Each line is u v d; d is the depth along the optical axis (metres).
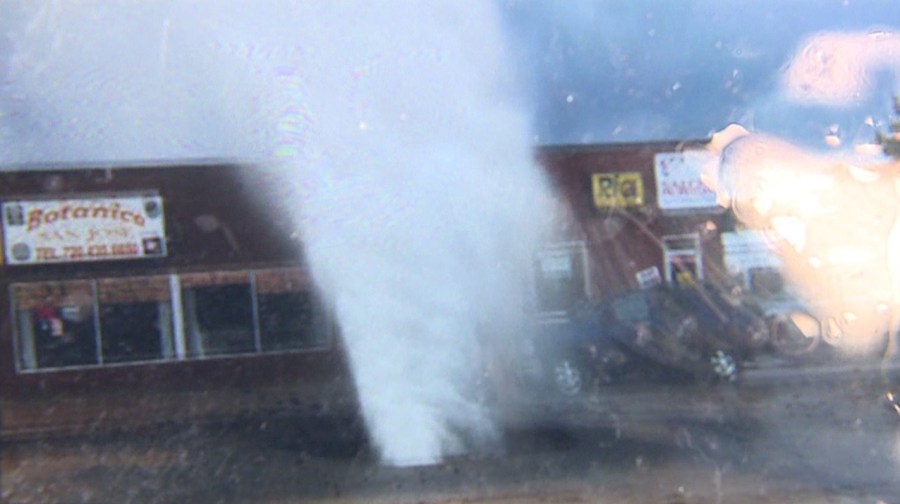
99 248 14.07
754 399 9.09
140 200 13.91
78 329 14.01
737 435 7.35
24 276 14.09
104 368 13.66
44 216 13.96
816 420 7.86
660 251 12.45
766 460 6.41
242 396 11.66
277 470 6.73
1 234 13.91
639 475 6.08
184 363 13.22
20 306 14.06
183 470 6.96
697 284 11.52
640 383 10.16
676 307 10.70
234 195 13.35
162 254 13.92
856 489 5.56
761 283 11.38
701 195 12.04
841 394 9.09
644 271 12.19
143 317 13.98
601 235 12.62
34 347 13.88
